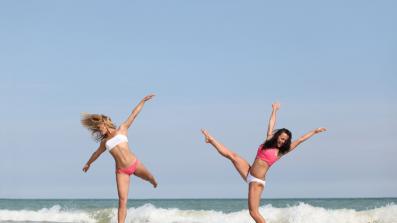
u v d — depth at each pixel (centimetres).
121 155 1151
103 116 1171
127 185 1158
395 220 2431
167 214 2711
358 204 5131
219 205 4681
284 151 1138
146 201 6556
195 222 2542
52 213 2792
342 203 5259
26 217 2784
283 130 1128
